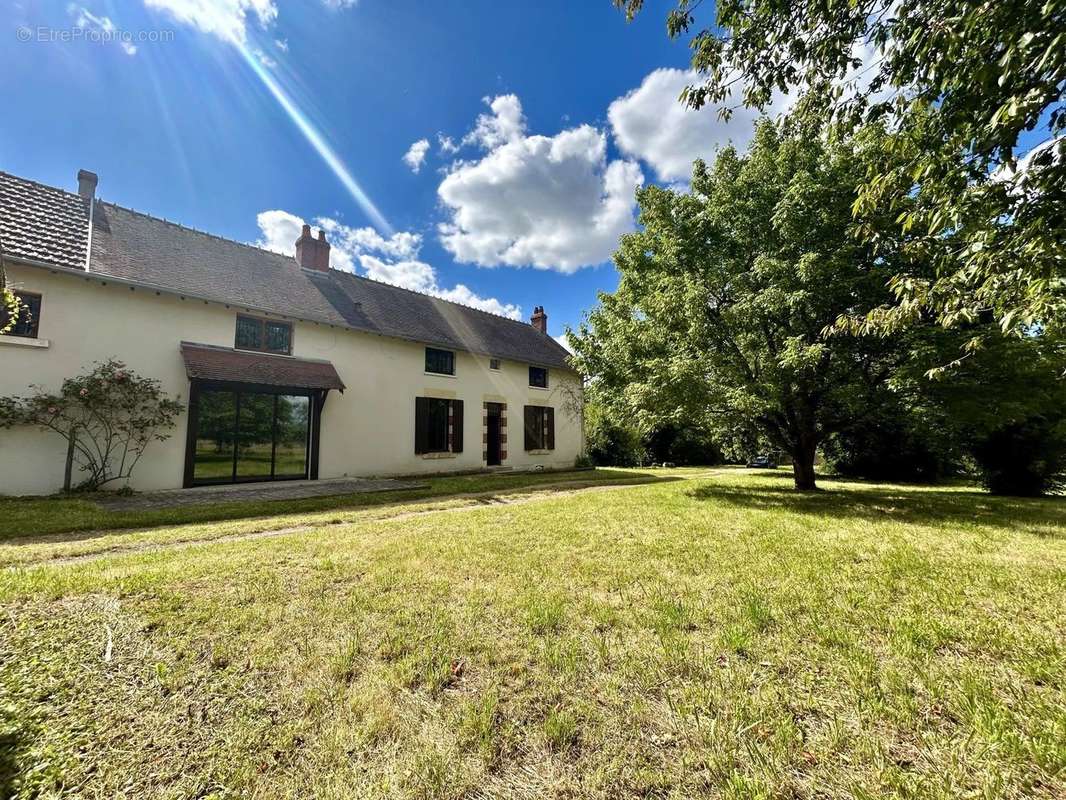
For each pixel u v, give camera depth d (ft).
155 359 30.60
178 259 34.88
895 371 26.45
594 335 42.57
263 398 35.58
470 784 5.29
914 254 12.31
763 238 29.63
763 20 11.96
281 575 12.41
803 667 7.65
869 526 19.51
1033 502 27.02
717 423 32.53
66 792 5.12
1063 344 23.15
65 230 30.45
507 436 55.06
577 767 5.51
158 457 30.37
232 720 6.39
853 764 5.45
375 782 5.32
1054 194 8.54
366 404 41.91
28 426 26.40
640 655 8.08
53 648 8.19
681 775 5.34
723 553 14.98
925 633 8.75
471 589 11.46
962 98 9.38
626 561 14.02
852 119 11.85
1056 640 8.48
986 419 25.08
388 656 8.13
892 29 10.41
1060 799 4.87
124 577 11.78
